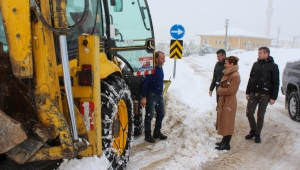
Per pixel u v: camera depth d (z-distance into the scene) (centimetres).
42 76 223
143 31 467
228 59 464
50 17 223
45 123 229
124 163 374
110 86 325
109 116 312
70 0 333
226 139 472
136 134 530
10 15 211
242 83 1219
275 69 490
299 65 650
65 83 226
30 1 209
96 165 270
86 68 265
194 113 655
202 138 512
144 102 478
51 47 226
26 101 241
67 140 230
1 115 214
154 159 426
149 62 479
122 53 425
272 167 414
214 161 429
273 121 646
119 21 429
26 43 213
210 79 1266
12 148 224
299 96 626
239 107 777
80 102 271
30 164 294
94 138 273
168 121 597
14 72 218
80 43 264
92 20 356
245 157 446
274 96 493
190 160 424
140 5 461
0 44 249
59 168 271
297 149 484
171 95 738
